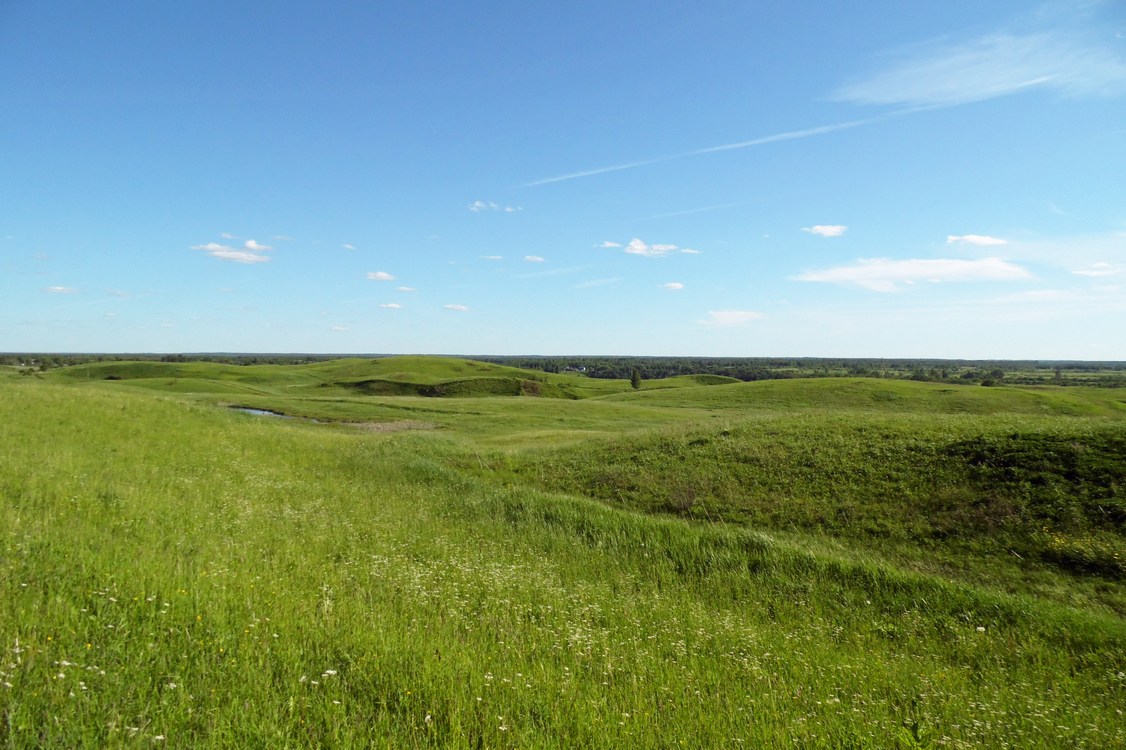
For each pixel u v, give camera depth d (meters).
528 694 5.57
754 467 18.80
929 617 10.00
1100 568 11.48
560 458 23.36
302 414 46.88
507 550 12.78
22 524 8.88
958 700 6.96
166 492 13.38
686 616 9.35
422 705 5.11
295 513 13.65
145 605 6.30
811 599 10.77
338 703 4.89
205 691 4.89
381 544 11.47
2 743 3.93
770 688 6.79
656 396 63.38
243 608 6.71
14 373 74.62
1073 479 14.48
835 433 20.70
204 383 79.94
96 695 4.60
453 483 19.89
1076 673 8.19
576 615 8.62
